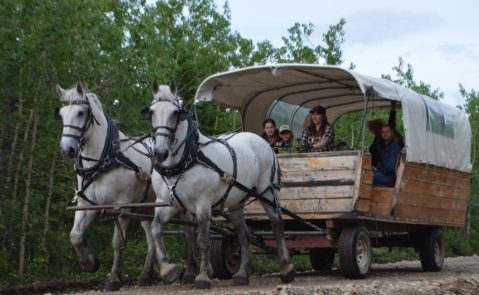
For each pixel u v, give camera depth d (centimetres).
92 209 1002
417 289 965
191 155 977
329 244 1205
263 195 1123
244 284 1091
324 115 1291
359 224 1196
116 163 1030
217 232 1175
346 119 2414
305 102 1456
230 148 1050
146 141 1103
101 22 1480
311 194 1190
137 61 1542
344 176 1167
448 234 2895
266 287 1039
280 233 1134
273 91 1363
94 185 1029
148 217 1053
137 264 1575
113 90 1550
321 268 1555
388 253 2247
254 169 1092
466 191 1558
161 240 981
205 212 997
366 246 1210
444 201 1439
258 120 1418
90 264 1027
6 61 1273
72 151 983
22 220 1350
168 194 981
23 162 1438
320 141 1262
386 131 1345
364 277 1200
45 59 1321
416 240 1441
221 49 2172
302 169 1199
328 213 1174
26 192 1357
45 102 1353
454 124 1459
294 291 892
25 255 1424
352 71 1158
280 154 1221
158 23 2050
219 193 1026
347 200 1162
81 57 1394
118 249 1071
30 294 1199
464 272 1448
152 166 1007
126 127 1577
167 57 1773
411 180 1282
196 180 984
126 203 1031
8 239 1406
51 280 1318
